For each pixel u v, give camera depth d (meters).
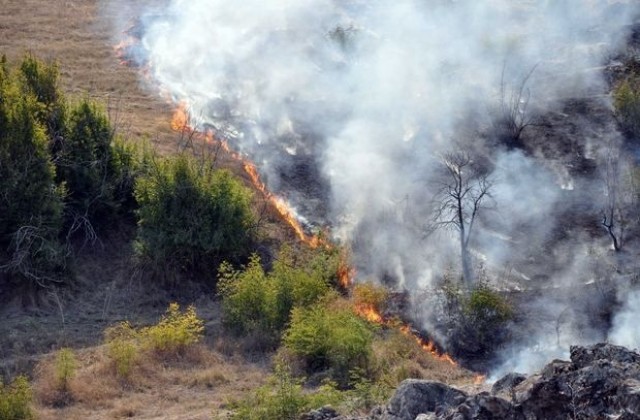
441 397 32.16
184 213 62.34
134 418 44.81
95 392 47.66
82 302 59.22
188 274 62.22
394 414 32.16
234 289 57.91
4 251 60.03
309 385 49.75
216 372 50.31
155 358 51.84
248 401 42.44
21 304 58.00
